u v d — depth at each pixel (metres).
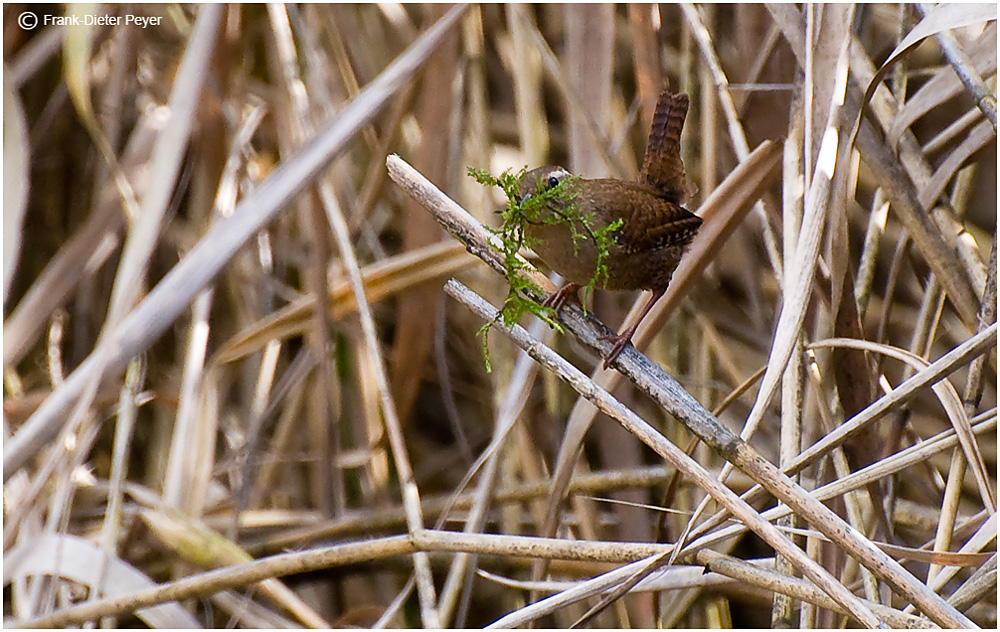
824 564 1.71
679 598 1.78
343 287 1.81
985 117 1.71
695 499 1.80
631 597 1.80
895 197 1.73
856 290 1.76
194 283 1.73
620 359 1.69
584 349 1.84
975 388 1.72
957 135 1.75
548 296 1.73
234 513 1.81
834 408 1.73
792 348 1.65
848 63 1.71
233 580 1.69
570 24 1.83
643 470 1.81
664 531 1.80
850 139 1.69
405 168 1.71
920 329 1.74
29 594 1.74
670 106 1.77
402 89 1.83
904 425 1.73
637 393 1.84
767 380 1.64
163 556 1.83
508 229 1.68
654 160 1.77
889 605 1.70
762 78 1.80
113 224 1.83
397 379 1.83
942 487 1.80
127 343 1.72
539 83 1.85
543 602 1.66
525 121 1.84
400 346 1.82
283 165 1.75
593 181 1.73
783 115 1.80
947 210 1.74
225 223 1.73
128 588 1.73
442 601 1.73
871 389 1.72
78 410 1.71
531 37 1.83
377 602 1.84
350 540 1.83
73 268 1.83
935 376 1.64
